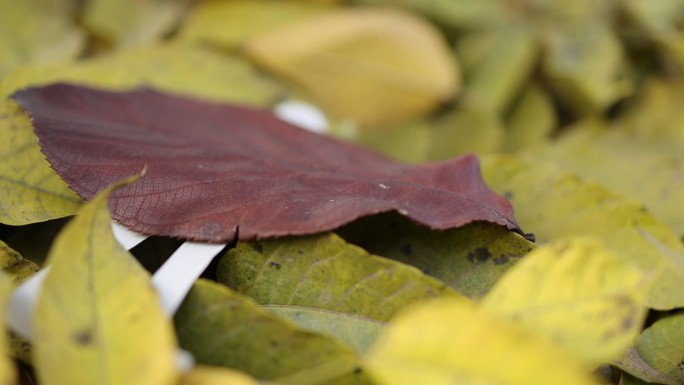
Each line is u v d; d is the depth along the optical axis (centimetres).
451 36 35
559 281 21
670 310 24
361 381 21
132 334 20
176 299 21
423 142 32
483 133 31
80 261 21
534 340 20
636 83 33
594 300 20
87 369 20
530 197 25
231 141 25
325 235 22
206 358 21
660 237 24
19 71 26
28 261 22
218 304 21
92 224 21
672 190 27
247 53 31
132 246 22
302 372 21
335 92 32
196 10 32
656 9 33
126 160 23
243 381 20
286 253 22
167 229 22
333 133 31
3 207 23
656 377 23
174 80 29
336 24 32
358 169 24
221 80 30
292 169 24
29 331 21
